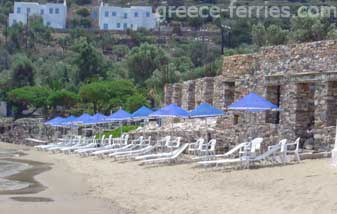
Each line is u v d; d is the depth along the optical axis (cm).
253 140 2942
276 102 3441
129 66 10669
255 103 3012
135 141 4509
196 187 2439
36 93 8975
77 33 15700
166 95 5409
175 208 2006
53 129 7819
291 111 3216
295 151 2805
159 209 2019
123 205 2164
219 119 3753
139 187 2627
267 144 3272
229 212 1859
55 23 17600
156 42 15025
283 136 3244
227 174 2647
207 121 4159
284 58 3322
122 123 6338
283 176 2362
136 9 17225
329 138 2912
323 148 2947
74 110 8600
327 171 2356
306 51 3158
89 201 2286
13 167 4059
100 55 11550
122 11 17238
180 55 12650
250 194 2141
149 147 4012
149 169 3288
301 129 3194
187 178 2727
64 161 4566
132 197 2352
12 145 7812
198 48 12875
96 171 3534
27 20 16312
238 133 3544
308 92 3228
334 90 3006
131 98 7431
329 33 6994
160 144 4025
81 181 3022
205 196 2195
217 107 3975
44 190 2659
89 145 5372
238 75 3744
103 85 8112
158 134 4341
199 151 3378
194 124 4216
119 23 17162
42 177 3275
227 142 3597
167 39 15238
